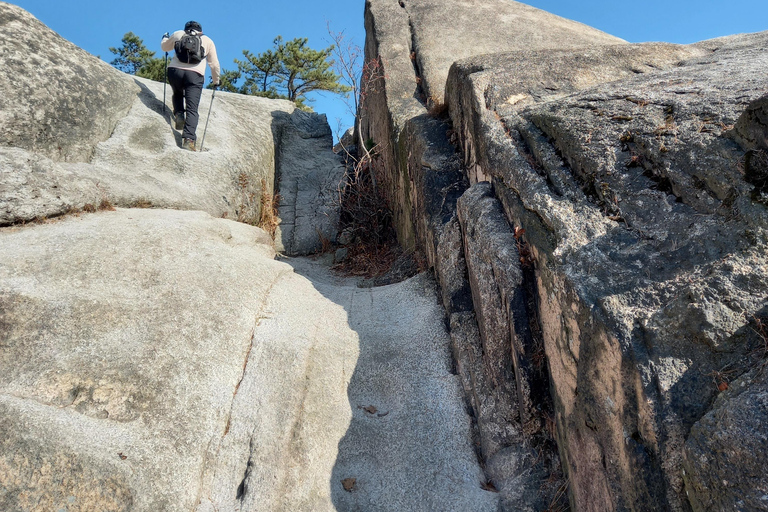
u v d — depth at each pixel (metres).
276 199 8.53
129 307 3.67
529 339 3.40
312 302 4.55
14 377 3.13
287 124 9.77
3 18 5.64
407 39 8.50
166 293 3.88
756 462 1.86
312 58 16.48
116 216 4.93
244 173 7.47
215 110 8.41
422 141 5.74
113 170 5.86
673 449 2.21
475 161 5.00
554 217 3.38
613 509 2.49
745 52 5.52
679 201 2.97
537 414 3.35
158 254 4.23
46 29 6.07
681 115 3.38
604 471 2.59
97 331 3.45
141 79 8.07
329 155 9.67
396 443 3.53
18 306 3.43
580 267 2.96
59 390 3.09
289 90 17.23
